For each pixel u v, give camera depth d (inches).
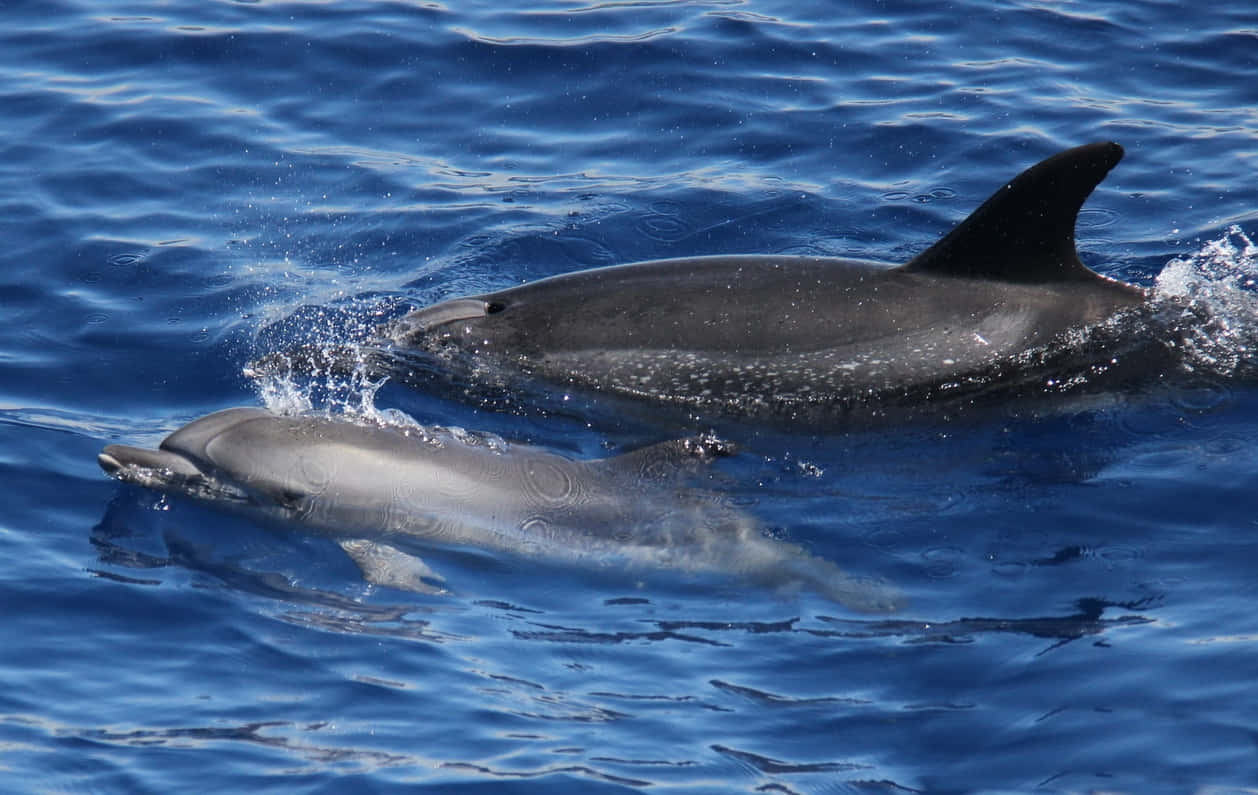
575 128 2236.7
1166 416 1536.7
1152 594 1275.8
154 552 1376.7
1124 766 1078.4
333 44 2409.0
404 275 1894.7
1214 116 2225.6
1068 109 2246.6
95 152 2130.9
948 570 1332.4
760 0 2568.9
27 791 1063.6
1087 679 1169.4
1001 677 1180.5
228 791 1073.5
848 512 1428.4
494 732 1138.7
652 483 1439.5
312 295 1843.0
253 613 1293.1
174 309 1806.1
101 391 1640.0
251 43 2405.3
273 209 2033.7
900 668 1201.4
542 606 1312.7
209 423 1482.5
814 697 1173.1
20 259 1887.3
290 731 1139.9
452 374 1660.9
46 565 1337.4
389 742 1128.2
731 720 1149.7
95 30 2433.6
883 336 1598.2
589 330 1654.8
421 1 2551.7
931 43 2438.5
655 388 1612.9
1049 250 1603.1
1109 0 2546.8
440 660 1230.3
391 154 2169.0
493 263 1914.4
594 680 1202.0
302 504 1433.3
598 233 1977.1
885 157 2151.8
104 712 1155.3
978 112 2242.9
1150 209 2011.6
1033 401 1563.7
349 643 1253.1
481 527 1398.9
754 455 1531.7
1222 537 1350.9
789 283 1654.8
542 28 2468.0
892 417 1563.7
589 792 1070.4
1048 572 1318.9
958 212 2021.4
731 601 1307.8
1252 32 2431.1
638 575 1350.9
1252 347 1615.4
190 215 2012.8
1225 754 1081.4
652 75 2342.5
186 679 1200.2
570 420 1609.3
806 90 2314.2
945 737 1120.8
